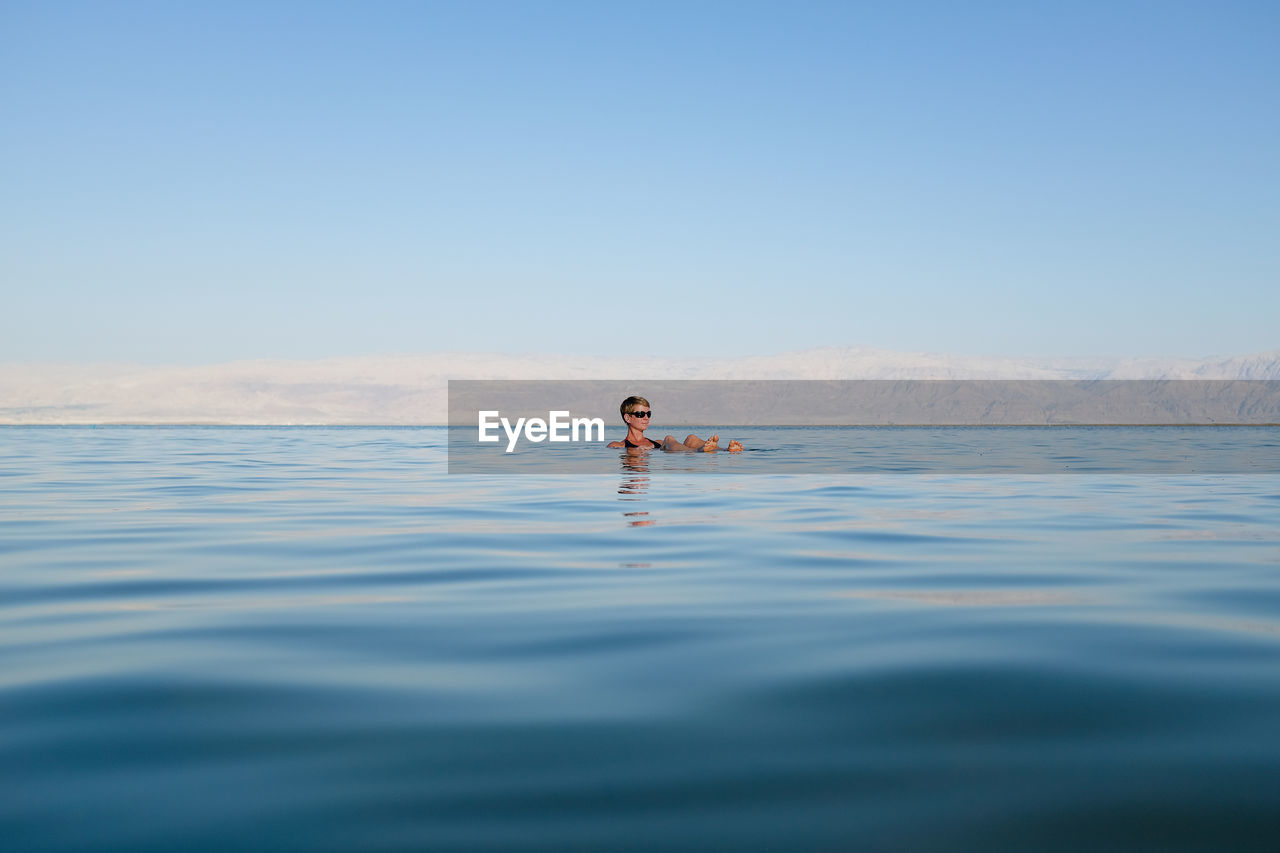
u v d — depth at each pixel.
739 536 8.02
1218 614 4.93
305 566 6.57
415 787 2.68
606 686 3.67
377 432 56.50
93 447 28.64
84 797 2.59
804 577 6.10
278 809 2.53
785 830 2.40
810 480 14.01
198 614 5.01
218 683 3.71
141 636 4.51
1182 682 3.67
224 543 7.70
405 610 5.10
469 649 4.26
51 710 3.35
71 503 11.07
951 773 2.76
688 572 6.29
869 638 4.43
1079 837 2.35
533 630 4.63
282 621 4.84
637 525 8.77
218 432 54.69
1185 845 2.30
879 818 2.47
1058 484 13.67
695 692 3.59
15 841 2.33
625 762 2.86
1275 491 12.61
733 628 4.66
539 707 3.41
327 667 3.95
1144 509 10.30
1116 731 3.11
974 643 4.32
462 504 10.73
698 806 2.55
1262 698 3.45
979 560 6.78
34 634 4.55
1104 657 4.05
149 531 8.48
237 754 2.93
